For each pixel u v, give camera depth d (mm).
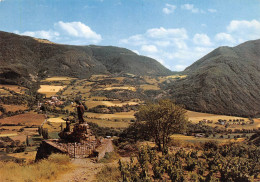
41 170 15039
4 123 102062
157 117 30469
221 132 103312
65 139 22734
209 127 112812
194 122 125250
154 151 21219
